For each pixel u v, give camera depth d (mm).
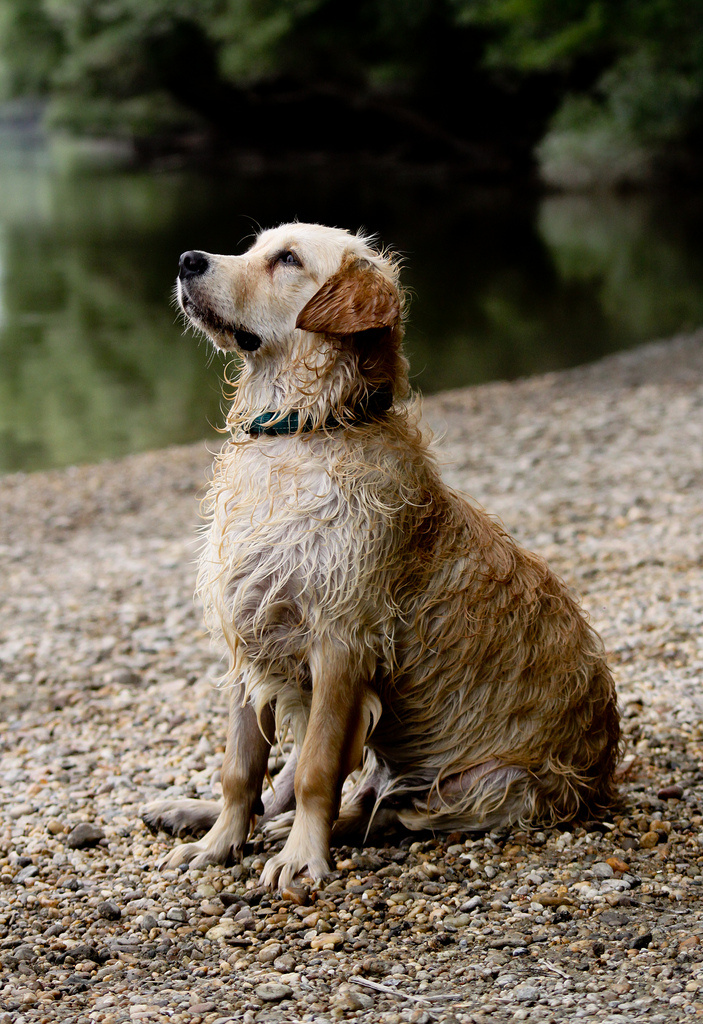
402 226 36938
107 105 63188
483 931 3801
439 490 4480
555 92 49844
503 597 4469
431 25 48156
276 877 4168
